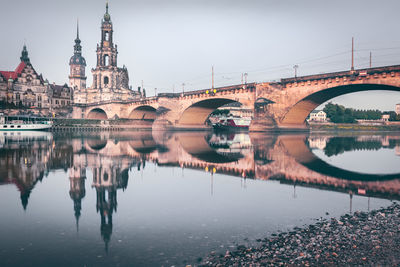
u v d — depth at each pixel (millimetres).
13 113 149750
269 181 19109
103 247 8992
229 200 14469
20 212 12336
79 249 8859
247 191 16359
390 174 21453
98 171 22844
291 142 56406
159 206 13414
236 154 35031
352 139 67438
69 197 14914
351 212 12484
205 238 9695
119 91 195000
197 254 8539
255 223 11125
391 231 10234
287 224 11000
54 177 20141
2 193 15562
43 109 168000
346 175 21094
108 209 12844
